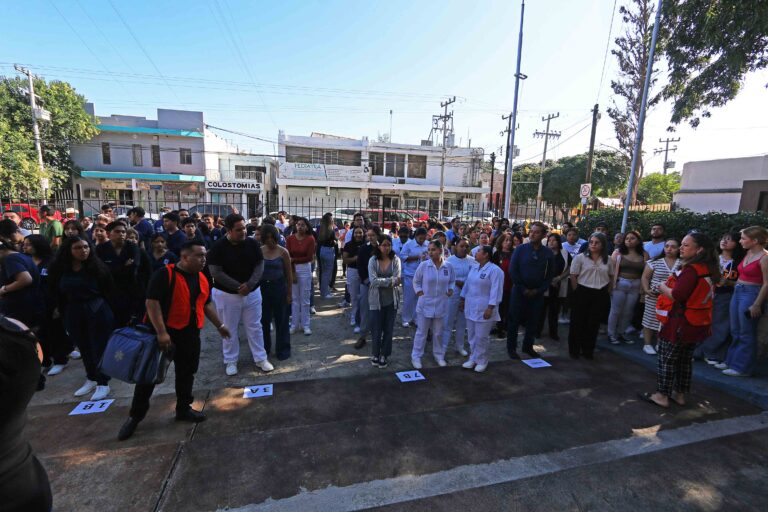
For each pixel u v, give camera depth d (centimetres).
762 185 1137
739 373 437
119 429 323
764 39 686
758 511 250
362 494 257
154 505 242
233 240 417
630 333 606
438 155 3453
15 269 378
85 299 368
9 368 128
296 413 357
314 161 3241
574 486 269
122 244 445
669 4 793
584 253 503
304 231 564
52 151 2227
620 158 3253
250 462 286
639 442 323
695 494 264
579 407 380
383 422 345
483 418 355
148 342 295
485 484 269
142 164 2609
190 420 338
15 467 135
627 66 1702
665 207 1295
